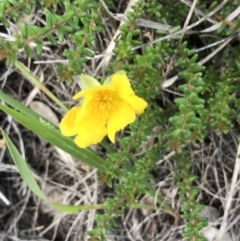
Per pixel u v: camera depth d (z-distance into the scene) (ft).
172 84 0.94
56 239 1.05
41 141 1.05
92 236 0.81
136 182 0.83
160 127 0.91
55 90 1.03
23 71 0.94
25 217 1.05
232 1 0.82
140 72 0.77
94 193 1.02
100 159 0.86
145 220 1.00
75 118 0.69
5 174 1.05
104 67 0.92
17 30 0.96
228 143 0.95
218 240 0.90
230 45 0.88
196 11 0.81
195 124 0.75
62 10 0.95
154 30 0.86
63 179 1.05
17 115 0.75
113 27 0.93
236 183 0.91
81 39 0.76
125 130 0.99
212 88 0.86
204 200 0.98
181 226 0.97
